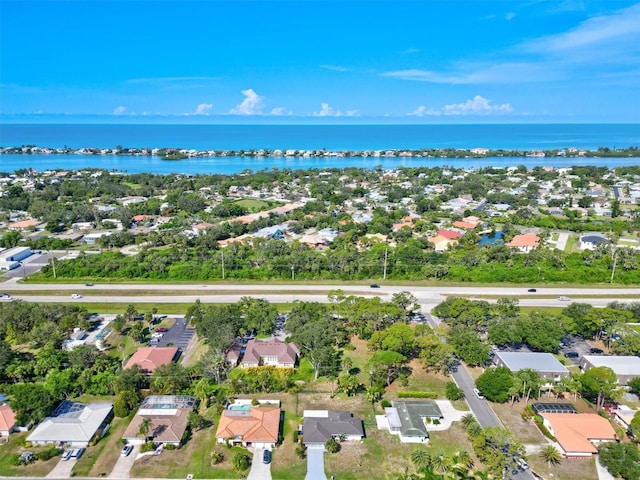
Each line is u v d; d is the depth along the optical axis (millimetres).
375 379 81938
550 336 91938
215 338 89312
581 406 77250
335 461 64250
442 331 98125
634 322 104812
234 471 62125
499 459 60125
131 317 105750
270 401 77375
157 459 64312
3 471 61594
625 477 60625
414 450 64562
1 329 95625
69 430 67750
